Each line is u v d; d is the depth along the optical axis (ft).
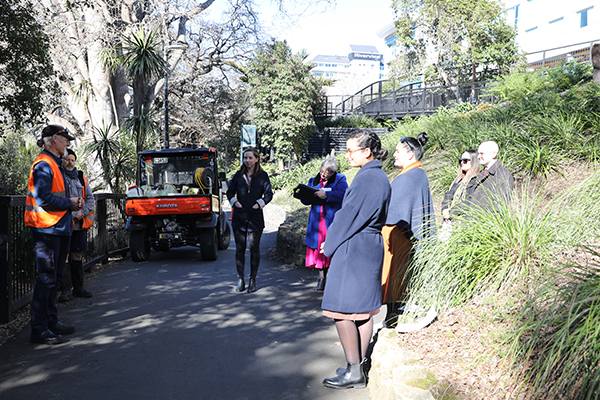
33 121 26.76
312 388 10.77
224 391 10.57
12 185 32.22
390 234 13.21
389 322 13.07
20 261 16.79
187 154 33.27
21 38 23.70
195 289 20.97
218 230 33.76
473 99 65.57
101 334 14.51
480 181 15.64
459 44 80.28
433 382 8.80
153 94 68.08
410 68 88.48
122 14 63.31
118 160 50.78
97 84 61.93
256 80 87.40
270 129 87.76
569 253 11.73
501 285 11.59
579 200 13.19
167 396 10.28
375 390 10.11
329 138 84.84
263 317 16.44
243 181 20.79
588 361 7.42
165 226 29.94
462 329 10.79
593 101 25.59
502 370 8.90
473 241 12.28
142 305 18.10
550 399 7.64
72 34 59.52
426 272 12.06
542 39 105.81
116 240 32.04
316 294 19.99
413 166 13.28
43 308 13.58
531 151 22.70
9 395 10.23
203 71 82.02
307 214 35.24
